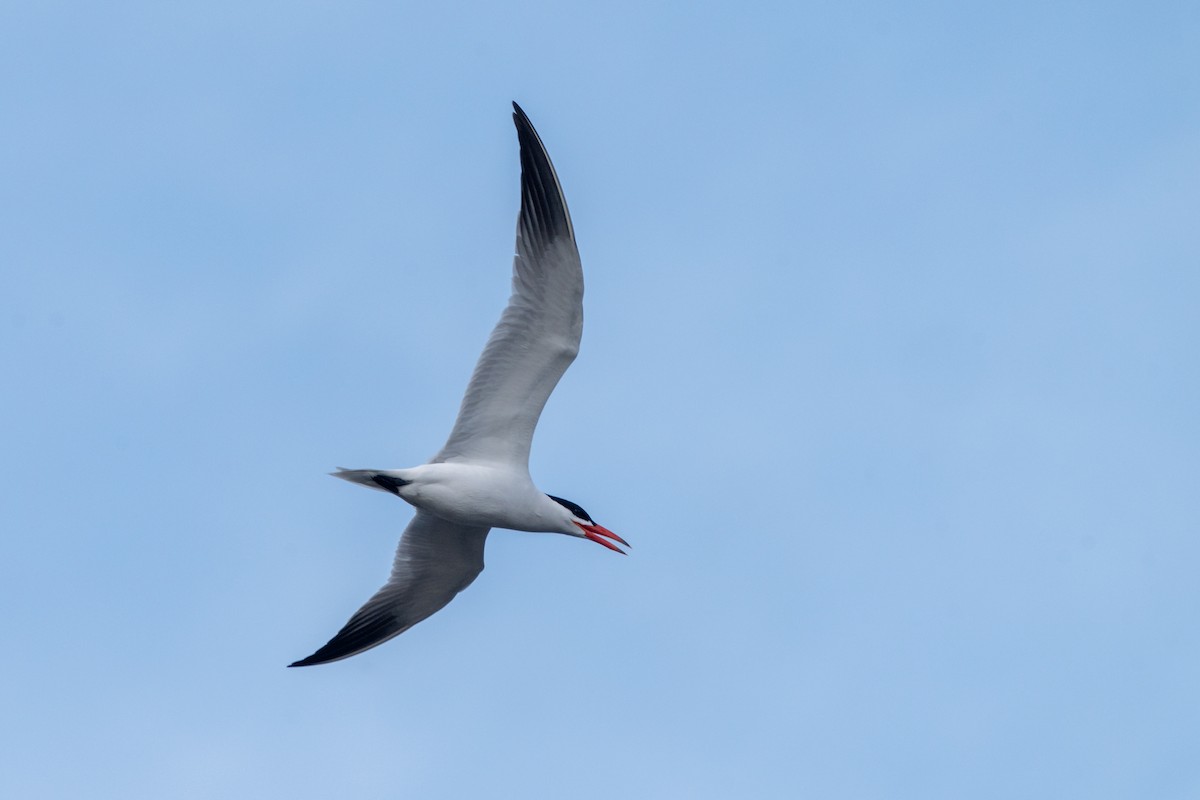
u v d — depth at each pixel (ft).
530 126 47.21
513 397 49.85
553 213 46.65
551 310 47.88
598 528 53.57
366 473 49.93
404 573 56.85
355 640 57.31
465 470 50.08
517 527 51.78
